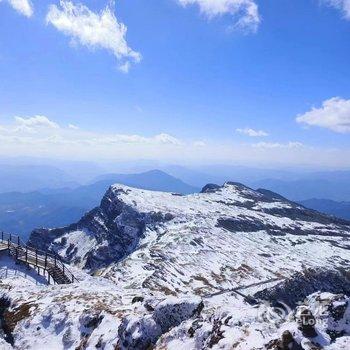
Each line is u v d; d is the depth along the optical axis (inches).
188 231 6889.8
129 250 7027.6
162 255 5393.7
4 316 1728.6
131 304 1566.2
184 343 963.3
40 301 1768.0
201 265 5319.9
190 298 1144.2
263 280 5128.0
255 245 7066.9
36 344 1409.9
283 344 758.5
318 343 818.2
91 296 1796.3
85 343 1277.1
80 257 7790.4
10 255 3056.1
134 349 1072.2
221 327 911.0
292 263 6264.8
